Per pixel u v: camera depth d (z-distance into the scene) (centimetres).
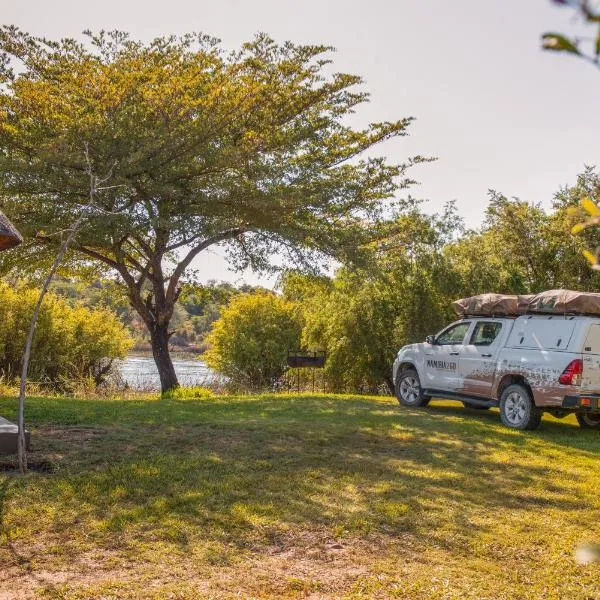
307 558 557
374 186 1717
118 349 2627
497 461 915
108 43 1518
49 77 1544
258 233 1669
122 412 1212
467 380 1311
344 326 2195
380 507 685
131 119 1427
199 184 1546
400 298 2147
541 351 1173
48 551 550
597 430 1255
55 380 2384
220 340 2755
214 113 1501
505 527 641
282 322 2734
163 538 585
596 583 518
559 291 1194
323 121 1675
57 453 850
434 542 599
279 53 1578
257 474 792
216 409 1323
